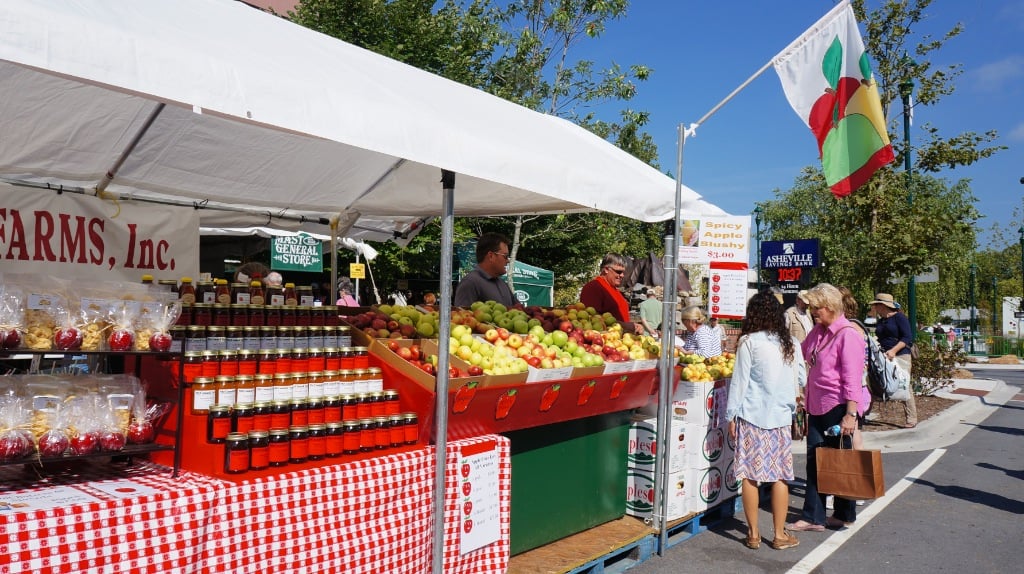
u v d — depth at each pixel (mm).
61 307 2693
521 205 6203
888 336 10828
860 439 6742
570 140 4832
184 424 3053
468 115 3684
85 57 1914
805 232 30625
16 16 1796
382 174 5574
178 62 2121
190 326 3219
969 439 10688
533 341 4766
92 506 2432
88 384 2811
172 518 2604
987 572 5168
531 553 4637
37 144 4207
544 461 4777
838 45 5848
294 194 5758
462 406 3832
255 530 2852
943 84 12320
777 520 5602
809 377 6105
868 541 5855
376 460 3322
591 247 20641
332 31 13398
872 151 5820
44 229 4750
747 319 5605
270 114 2330
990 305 45062
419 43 14102
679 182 5074
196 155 4746
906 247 11969
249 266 5227
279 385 3270
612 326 6074
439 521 3477
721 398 6305
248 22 3490
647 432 5637
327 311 4012
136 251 5250
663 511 5375
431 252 15656
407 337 4258
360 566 3203
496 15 15320
